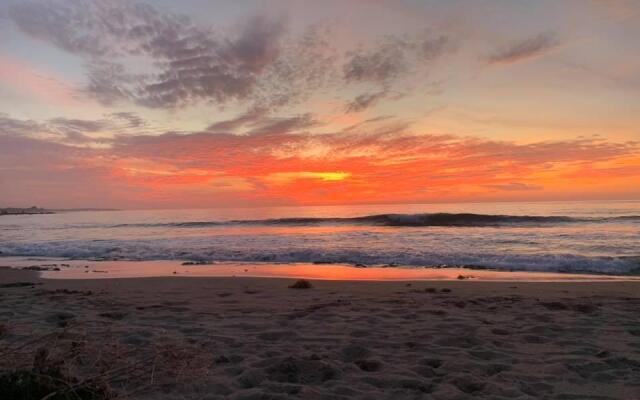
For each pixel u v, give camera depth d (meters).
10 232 33.91
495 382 3.48
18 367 2.95
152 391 3.21
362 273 11.69
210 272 12.20
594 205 56.28
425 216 29.31
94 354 3.62
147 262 14.92
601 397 3.20
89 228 36.88
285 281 9.82
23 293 8.18
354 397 3.20
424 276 11.09
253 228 31.38
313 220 33.56
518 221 27.95
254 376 3.60
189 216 54.81
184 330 5.20
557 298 7.38
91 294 8.05
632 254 14.05
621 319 5.71
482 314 6.05
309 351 4.30
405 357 4.16
